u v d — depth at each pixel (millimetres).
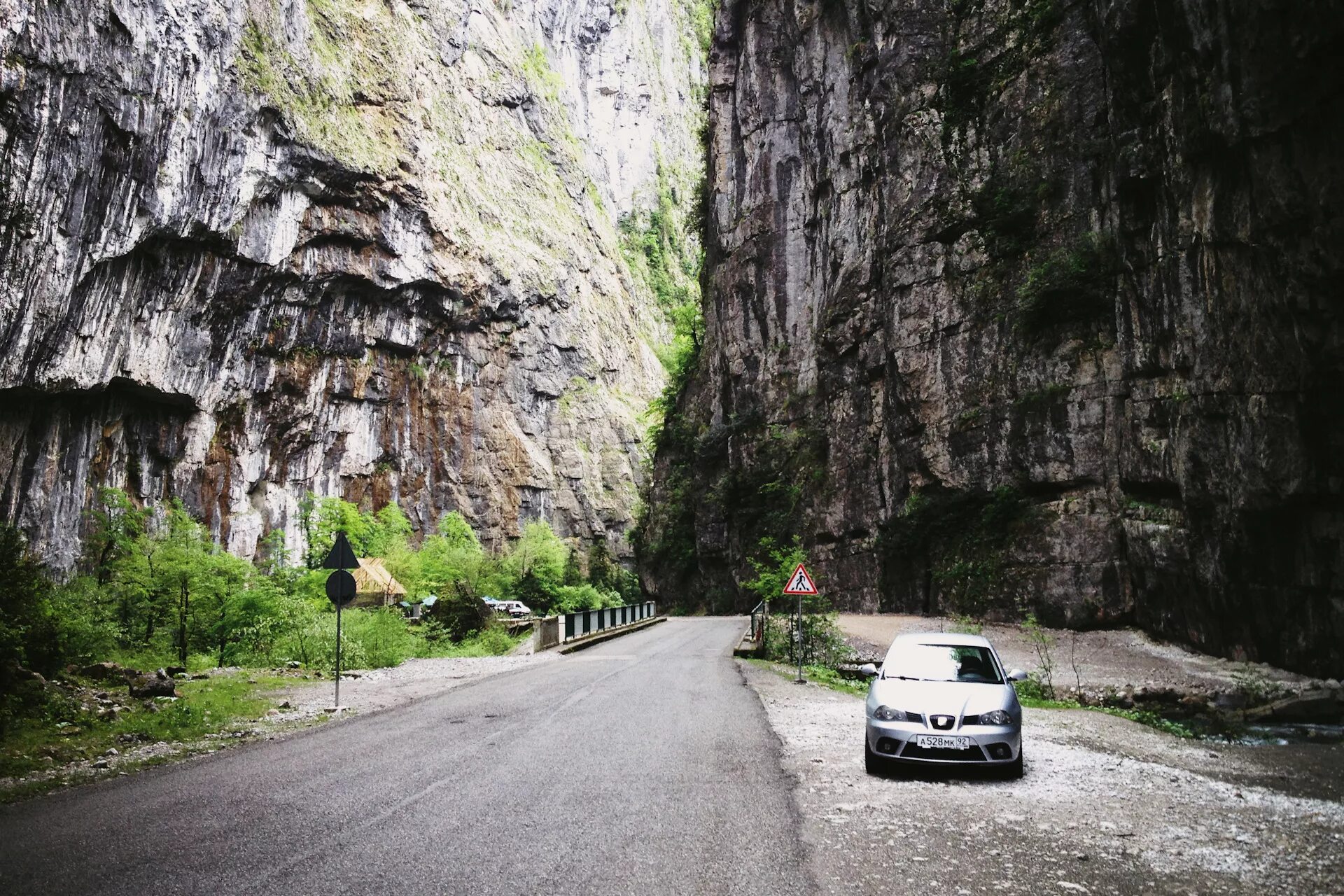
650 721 11891
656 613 52938
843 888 5293
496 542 111250
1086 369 31172
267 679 18781
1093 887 5480
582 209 149000
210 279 75062
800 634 18281
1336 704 16219
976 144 38375
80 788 8117
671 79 196625
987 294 36062
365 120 95375
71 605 22578
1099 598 28938
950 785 8492
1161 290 24703
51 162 56781
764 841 6230
